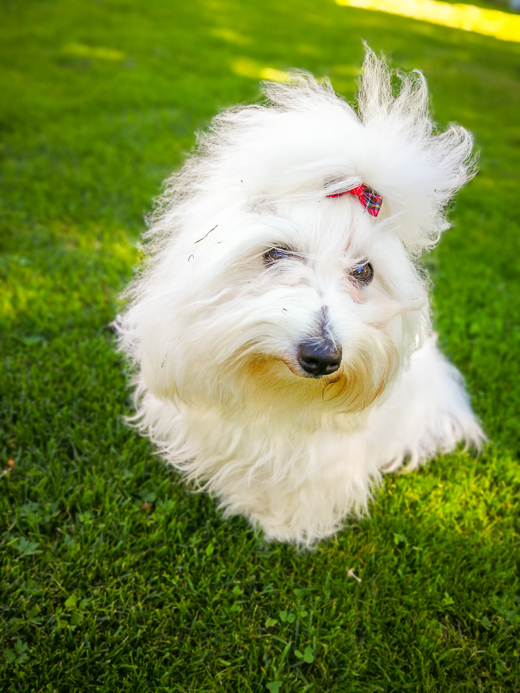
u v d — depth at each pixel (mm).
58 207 868
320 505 486
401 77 391
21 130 1107
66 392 560
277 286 355
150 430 528
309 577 453
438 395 566
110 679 372
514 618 438
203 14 2385
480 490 533
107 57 1640
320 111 360
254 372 384
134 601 422
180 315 372
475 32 3359
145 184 962
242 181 346
